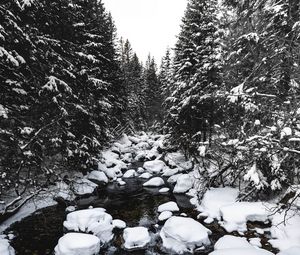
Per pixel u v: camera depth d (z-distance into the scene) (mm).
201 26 18781
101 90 19359
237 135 13180
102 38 21062
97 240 8789
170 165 21281
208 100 17219
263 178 11109
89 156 16125
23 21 11375
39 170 11805
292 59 11188
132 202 14094
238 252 7168
